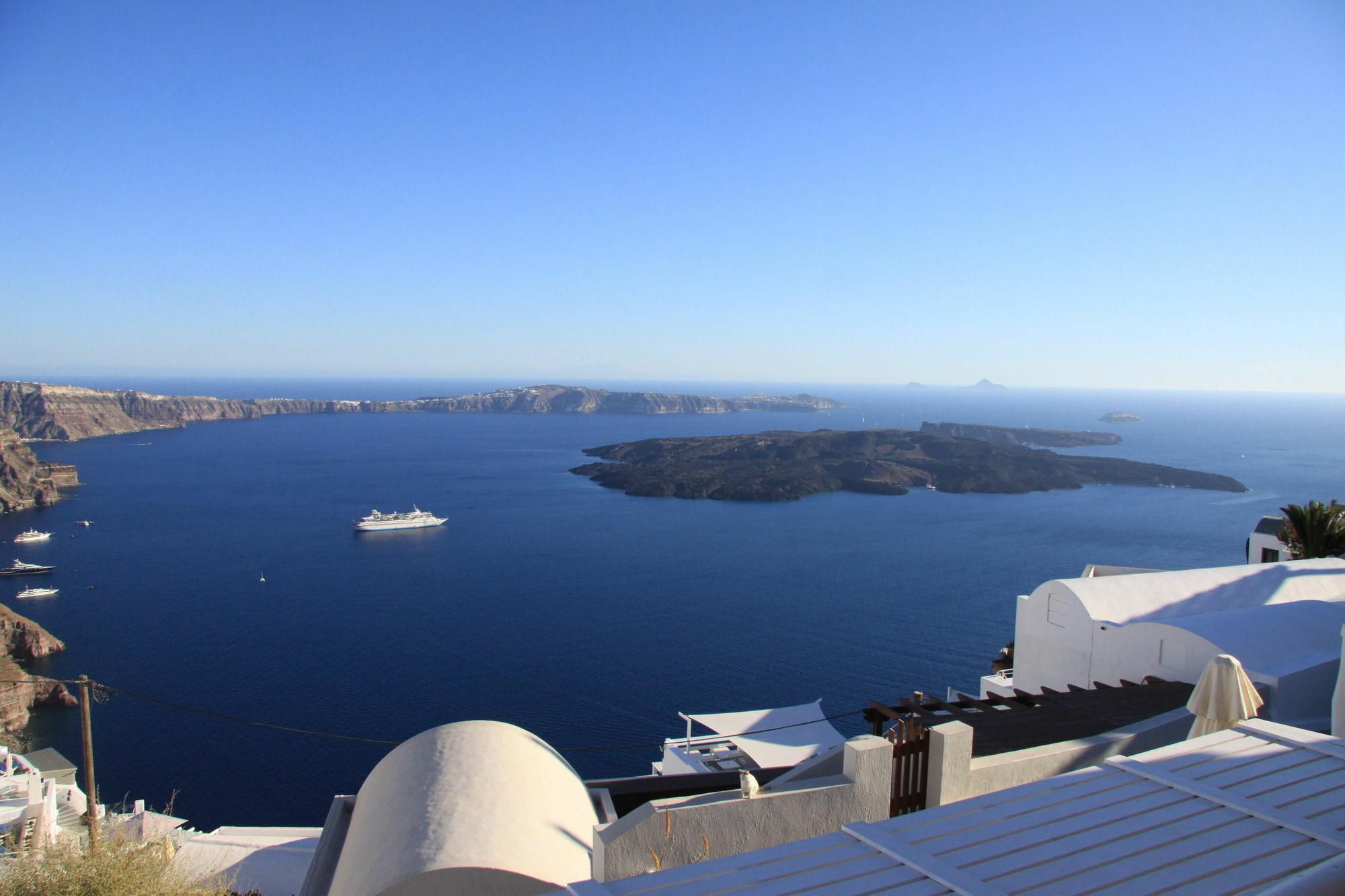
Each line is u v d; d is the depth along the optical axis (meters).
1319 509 27.84
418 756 11.21
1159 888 5.64
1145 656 16.88
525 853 9.43
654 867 7.20
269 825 51.44
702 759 34.88
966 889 5.59
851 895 5.63
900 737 8.55
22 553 134.75
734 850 7.46
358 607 104.69
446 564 130.50
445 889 8.90
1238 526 170.50
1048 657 19.88
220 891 13.52
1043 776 9.49
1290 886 4.11
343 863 10.01
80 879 12.05
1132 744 10.40
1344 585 20.59
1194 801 7.12
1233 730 8.77
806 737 36.06
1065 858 6.10
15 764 39.78
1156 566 130.00
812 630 94.25
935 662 83.62
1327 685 14.23
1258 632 15.67
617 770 60.84
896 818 6.80
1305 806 6.95
